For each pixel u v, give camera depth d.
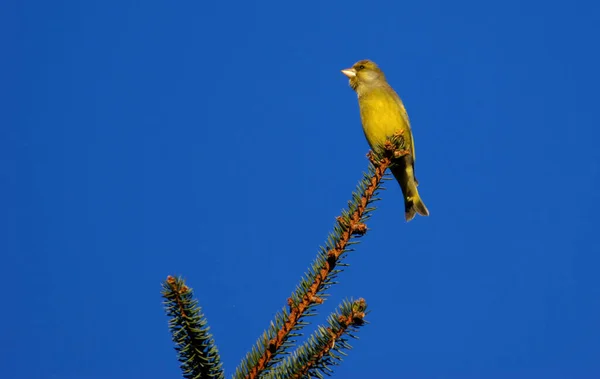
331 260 6.63
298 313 6.36
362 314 6.28
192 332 6.11
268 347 6.26
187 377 6.27
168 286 6.11
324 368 6.29
